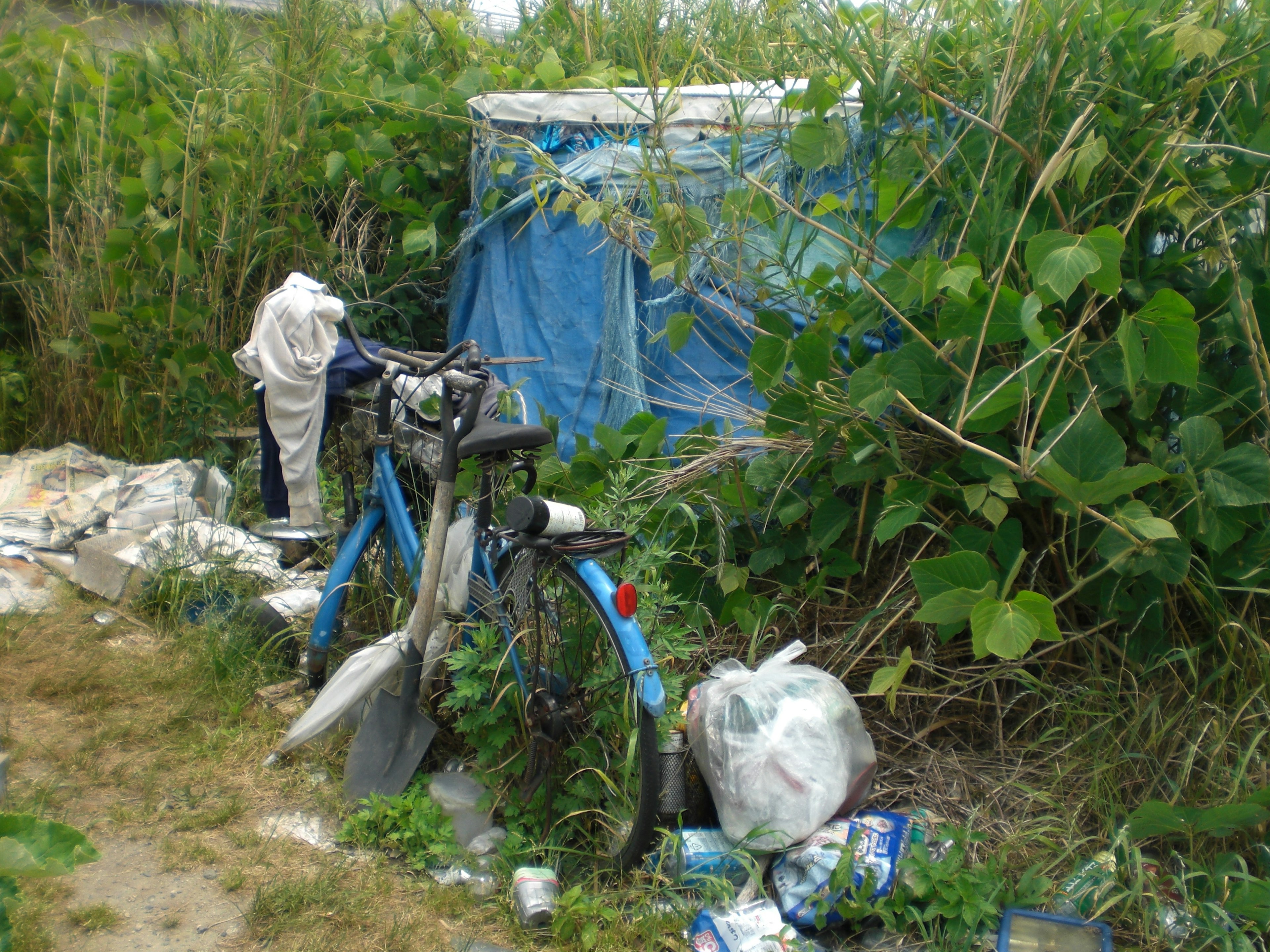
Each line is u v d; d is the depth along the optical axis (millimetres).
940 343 2979
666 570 3432
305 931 2209
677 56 4867
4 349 5227
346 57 5379
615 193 3801
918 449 3020
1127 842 2332
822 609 3221
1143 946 2242
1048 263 2338
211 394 4703
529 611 2650
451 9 5723
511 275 4508
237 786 2742
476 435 2662
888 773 2820
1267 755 2537
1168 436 2867
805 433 3119
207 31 5055
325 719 2818
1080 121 2367
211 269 4816
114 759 2814
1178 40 2473
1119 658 2895
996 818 2639
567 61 5398
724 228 3625
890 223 2986
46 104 4934
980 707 2971
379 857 2482
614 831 2494
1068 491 2480
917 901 2357
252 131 4801
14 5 5125
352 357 3260
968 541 2834
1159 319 2406
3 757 2457
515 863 2488
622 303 4125
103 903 2244
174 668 3303
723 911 2291
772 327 3143
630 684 2404
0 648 3340
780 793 2377
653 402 4062
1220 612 2645
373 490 3205
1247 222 2779
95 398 4836
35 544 3965
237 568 3848
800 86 3574
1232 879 2324
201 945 2150
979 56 2807
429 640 2854
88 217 4805
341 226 5184
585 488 3584
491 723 2627
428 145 5082
